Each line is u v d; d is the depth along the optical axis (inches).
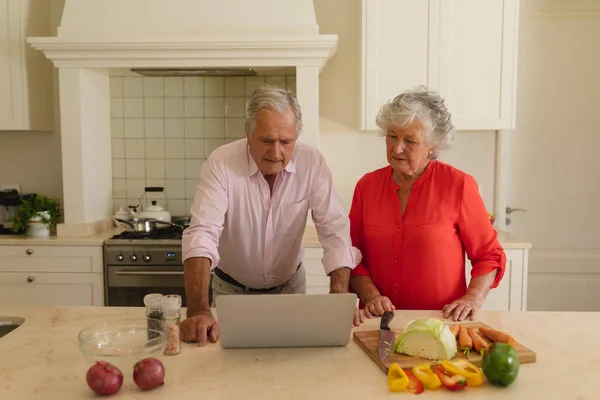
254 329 56.1
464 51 124.6
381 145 139.6
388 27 123.8
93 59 123.9
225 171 73.6
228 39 119.2
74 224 128.3
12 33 128.3
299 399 47.1
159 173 145.4
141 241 122.3
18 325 68.1
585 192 144.7
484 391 48.5
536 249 146.0
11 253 124.3
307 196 77.0
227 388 49.1
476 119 126.1
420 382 49.0
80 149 127.2
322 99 139.0
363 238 78.0
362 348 58.0
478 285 71.9
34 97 132.8
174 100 143.6
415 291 74.5
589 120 143.3
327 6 136.5
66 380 50.8
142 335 57.2
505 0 123.6
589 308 146.3
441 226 73.2
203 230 68.9
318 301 55.1
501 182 140.2
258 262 80.0
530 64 141.7
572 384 49.8
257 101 65.1
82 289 124.4
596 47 141.3
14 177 143.1
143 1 124.5
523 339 60.4
